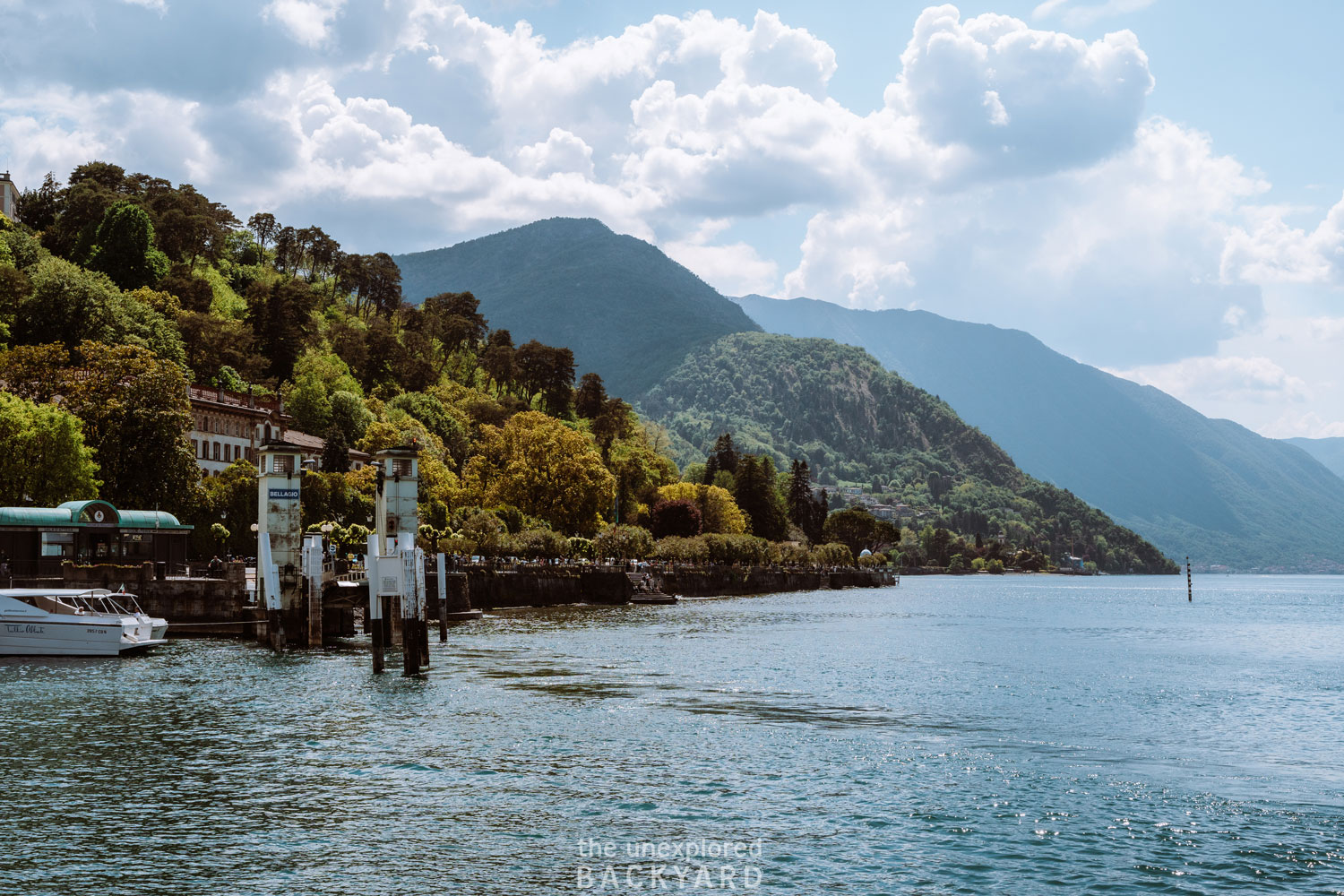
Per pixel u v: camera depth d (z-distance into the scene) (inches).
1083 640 4665.4
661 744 2004.2
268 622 3294.8
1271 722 2378.2
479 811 1567.4
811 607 7121.1
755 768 1833.2
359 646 3422.7
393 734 2048.5
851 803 1628.9
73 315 6186.0
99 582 3570.4
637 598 6771.7
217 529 4778.5
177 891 1258.0
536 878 1316.4
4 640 3034.0
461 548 5841.5
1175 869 1360.7
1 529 3710.6
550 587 6161.4
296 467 3405.5
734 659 3363.7
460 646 3582.7
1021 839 1471.5
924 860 1386.6
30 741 1948.8
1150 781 1785.2
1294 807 1630.2
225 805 1576.0
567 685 2672.2
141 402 4566.9
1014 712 2444.6
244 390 7839.6
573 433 7568.9
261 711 2258.9
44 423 4072.3
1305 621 6756.9
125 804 1572.3
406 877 1314.0
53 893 1241.4
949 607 7706.7
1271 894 1284.4
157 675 2748.5
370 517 6092.5
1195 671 3400.6
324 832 1464.1
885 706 2491.4
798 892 1283.2
